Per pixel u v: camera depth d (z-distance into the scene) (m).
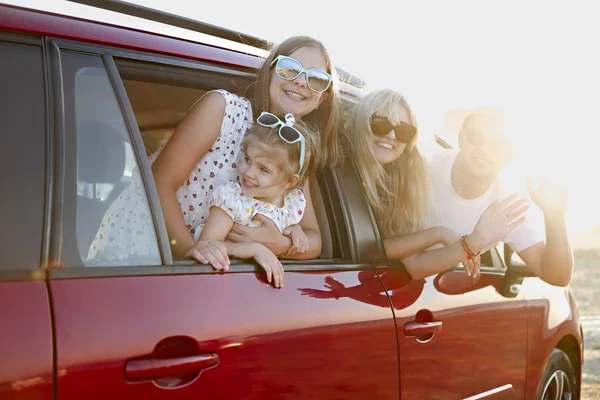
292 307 2.16
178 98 2.70
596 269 17.22
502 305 3.26
